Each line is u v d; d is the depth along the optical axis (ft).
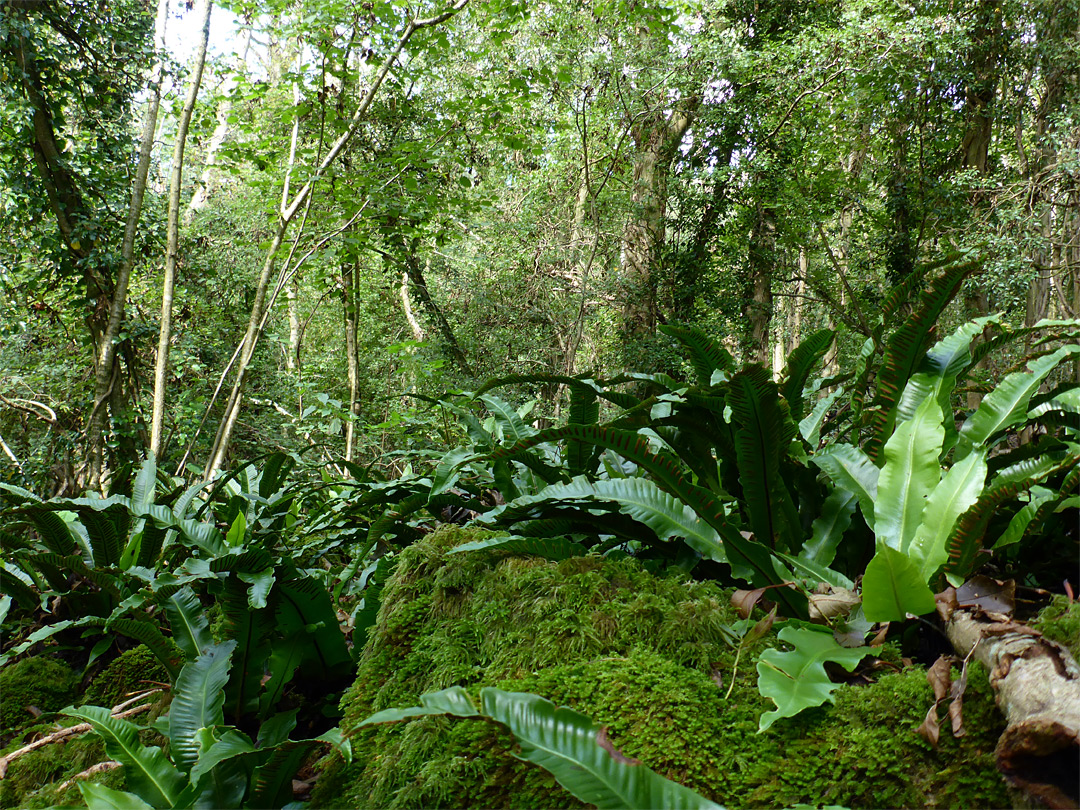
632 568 5.87
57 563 8.11
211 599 9.30
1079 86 35.76
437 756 4.78
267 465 10.32
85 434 21.21
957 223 37.96
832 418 9.63
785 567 5.80
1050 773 3.40
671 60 35.29
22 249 22.09
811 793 3.96
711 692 4.58
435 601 6.03
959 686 3.92
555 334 38.11
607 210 40.42
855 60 35.14
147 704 7.30
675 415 6.86
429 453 10.24
